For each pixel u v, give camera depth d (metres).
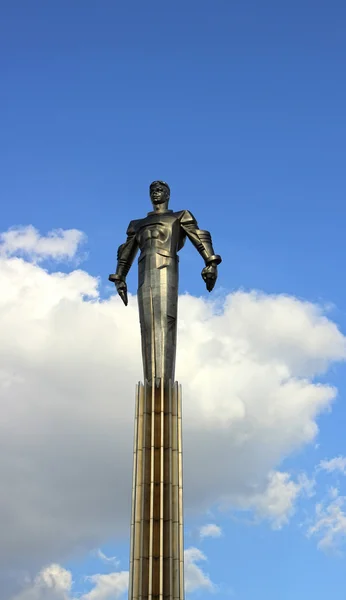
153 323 37.22
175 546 32.34
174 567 31.97
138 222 40.09
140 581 31.45
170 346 37.09
